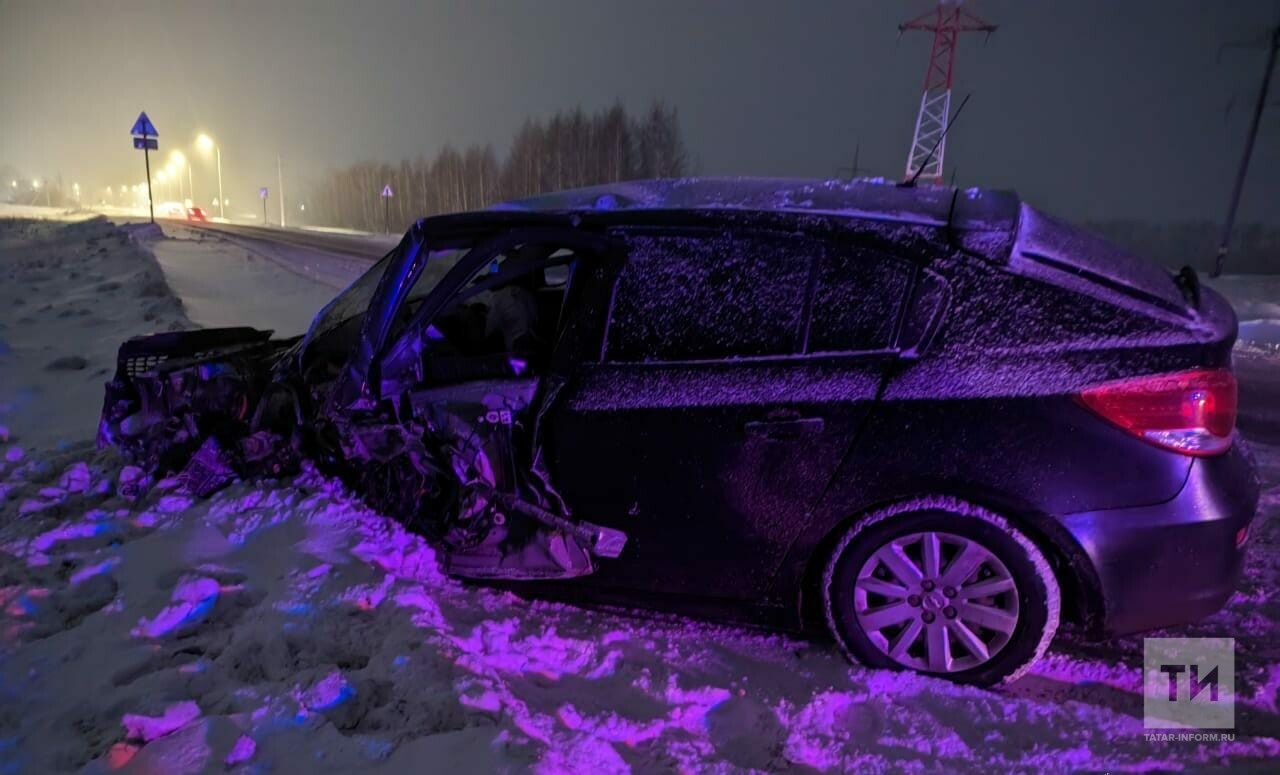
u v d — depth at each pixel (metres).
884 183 3.48
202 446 4.09
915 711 2.72
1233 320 2.85
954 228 2.82
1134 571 2.65
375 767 2.36
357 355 3.39
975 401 2.69
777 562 2.98
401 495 3.56
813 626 3.11
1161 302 2.70
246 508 3.86
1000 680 2.79
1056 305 2.69
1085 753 2.53
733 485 2.95
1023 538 2.69
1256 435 6.38
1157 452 2.61
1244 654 3.10
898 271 2.80
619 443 3.03
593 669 2.94
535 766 2.35
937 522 2.77
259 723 2.52
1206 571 2.66
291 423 3.99
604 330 3.05
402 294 3.35
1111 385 2.62
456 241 3.31
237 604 3.28
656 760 2.47
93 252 19.09
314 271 17.42
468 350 3.70
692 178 3.59
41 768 2.38
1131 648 3.15
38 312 10.48
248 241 31.00
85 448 5.03
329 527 3.66
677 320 2.99
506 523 3.27
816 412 2.82
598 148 74.81
